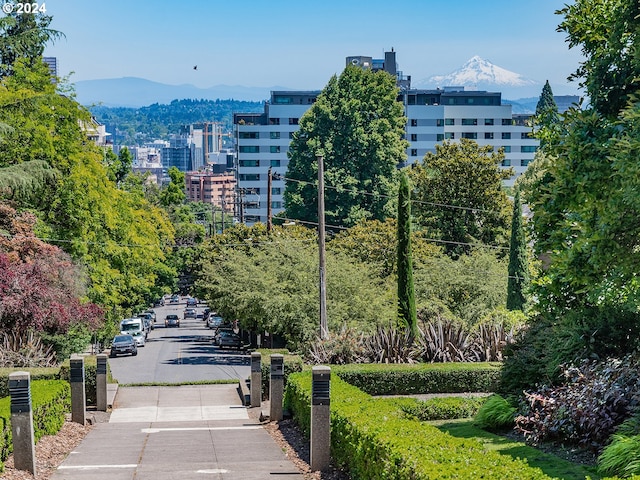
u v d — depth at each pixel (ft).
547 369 56.70
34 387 67.36
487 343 96.58
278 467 51.49
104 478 48.19
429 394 86.53
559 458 46.06
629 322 55.16
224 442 62.03
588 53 72.38
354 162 253.85
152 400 91.04
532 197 59.47
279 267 146.00
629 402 46.60
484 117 553.23
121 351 182.39
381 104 262.67
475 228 202.08
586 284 54.80
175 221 329.93
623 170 47.32
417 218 205.77
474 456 34.63
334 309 134.82
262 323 145.69
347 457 46.80
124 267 176.35
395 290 149.69
